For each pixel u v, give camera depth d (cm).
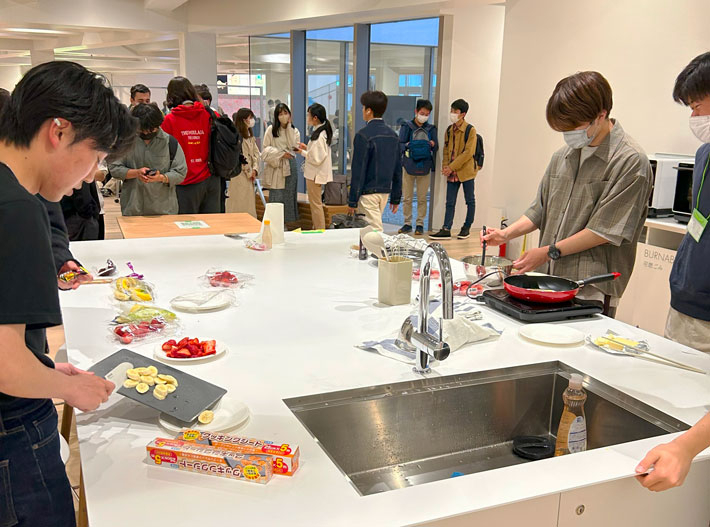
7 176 104
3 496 115
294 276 256
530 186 532
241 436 128
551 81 500
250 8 889
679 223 383
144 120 430
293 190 735
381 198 595
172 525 101
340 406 151
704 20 389
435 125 784
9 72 1883
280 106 709
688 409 147
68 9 895
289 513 105
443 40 753
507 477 117
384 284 220
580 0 468
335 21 830
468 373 165
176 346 172
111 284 238
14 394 107
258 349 178
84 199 427
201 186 530
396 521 103
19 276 102
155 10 958
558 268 252
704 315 219
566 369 174
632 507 122
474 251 690
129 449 125
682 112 407
